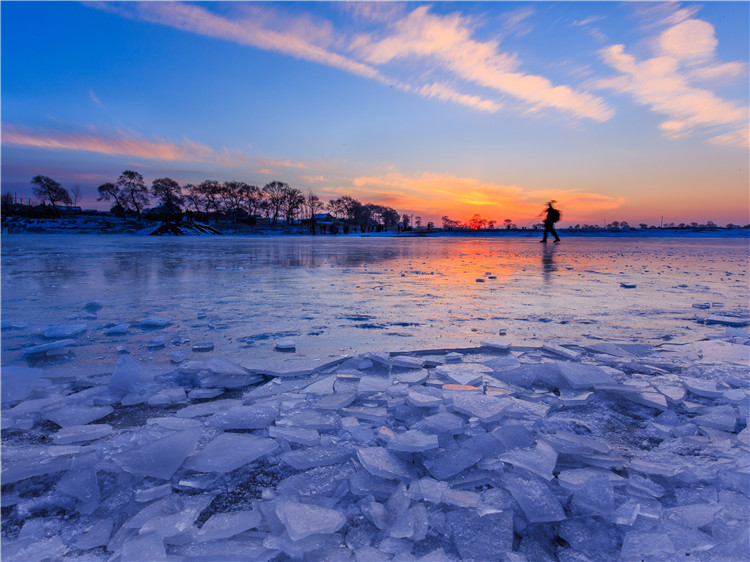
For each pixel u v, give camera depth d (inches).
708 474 67.6
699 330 162.9
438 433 76.4
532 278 319.6
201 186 3129.9
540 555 52.7
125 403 93.7
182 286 265.9
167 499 60.7
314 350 133.0
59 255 543.2
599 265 447.5
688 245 1034.7
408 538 53.6
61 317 177.5
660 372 115.1
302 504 57.1
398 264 450.6
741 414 89.4
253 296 229.8
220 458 69.1
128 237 1526.8
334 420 82.7
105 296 227.8
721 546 52.4
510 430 77.2
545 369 110.4
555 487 64.4
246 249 752.3
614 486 65.1
